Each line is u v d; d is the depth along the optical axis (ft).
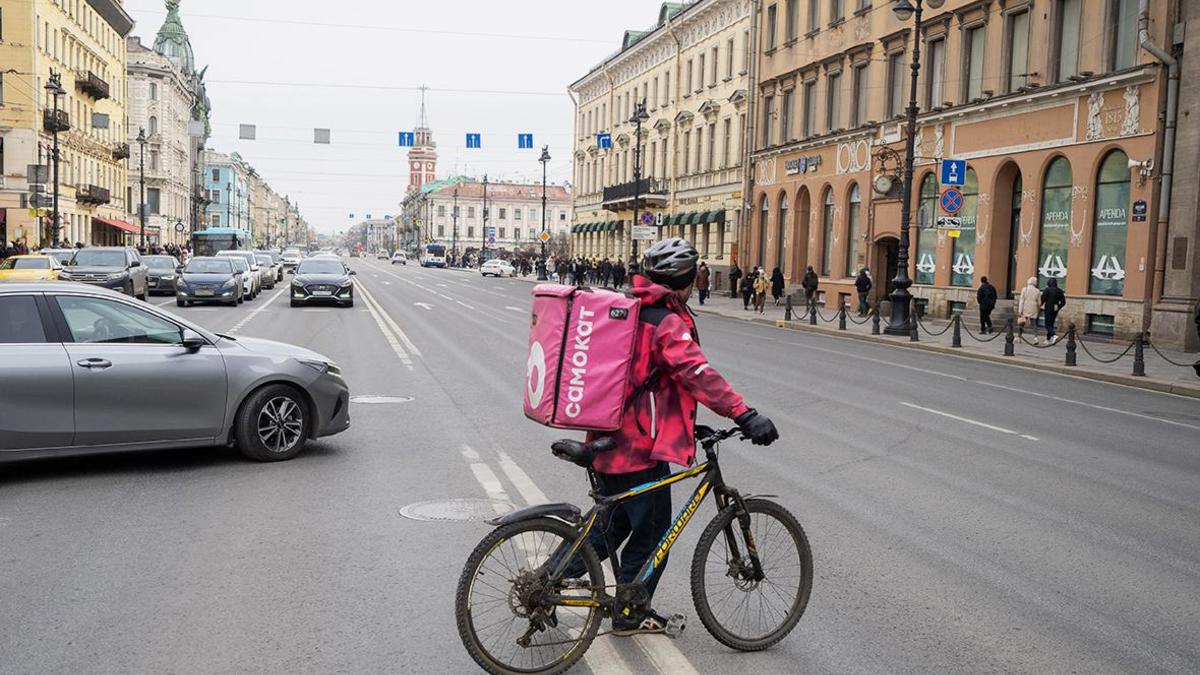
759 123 160.35
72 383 26.71
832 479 29.27
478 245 568.41
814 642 16.49
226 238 208.85
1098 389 57.72
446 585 18.81
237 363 29.04
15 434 26.14
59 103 204.23
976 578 20.10
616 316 14.47
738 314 124.47
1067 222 91.15
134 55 321.93
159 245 320.50
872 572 20.31
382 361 58.13
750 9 161.17
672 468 29.35
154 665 14.98
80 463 29.22
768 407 44.37
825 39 138.72
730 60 170.71
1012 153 98.37
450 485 26.91
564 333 14.60
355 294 147.64
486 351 65.31
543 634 14.87
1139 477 31.32
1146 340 80.94
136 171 324.39
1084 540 23.31
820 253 140.36
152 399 27.71
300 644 15.88
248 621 16.83
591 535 15.23
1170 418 45.93
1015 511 25.99
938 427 40.06
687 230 189.57
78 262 100.07
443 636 16.34
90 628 16.42
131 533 21.94
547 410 14.61
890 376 59.62
